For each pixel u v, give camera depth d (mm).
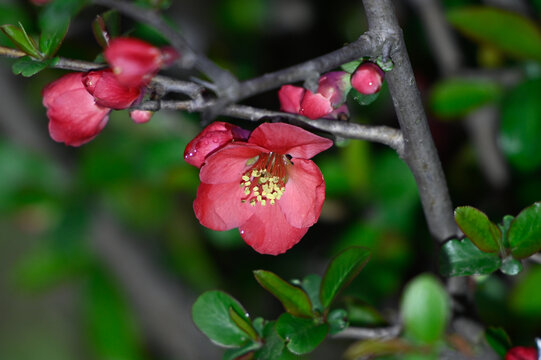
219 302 556
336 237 671
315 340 545
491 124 658
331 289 551
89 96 546
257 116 540
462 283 574
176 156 678
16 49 545
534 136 633
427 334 564
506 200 651
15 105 690
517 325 612
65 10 514
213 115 504
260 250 566
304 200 562
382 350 570
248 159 563
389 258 654
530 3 646
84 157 692
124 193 697
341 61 518
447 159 680
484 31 624
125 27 630
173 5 698
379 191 653
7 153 696
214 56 693
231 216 566
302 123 540
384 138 541
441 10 654
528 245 544
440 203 551
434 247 565
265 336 553
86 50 658
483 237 542
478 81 643
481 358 575
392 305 661
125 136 686
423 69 686
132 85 511
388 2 521
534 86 636
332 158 660
